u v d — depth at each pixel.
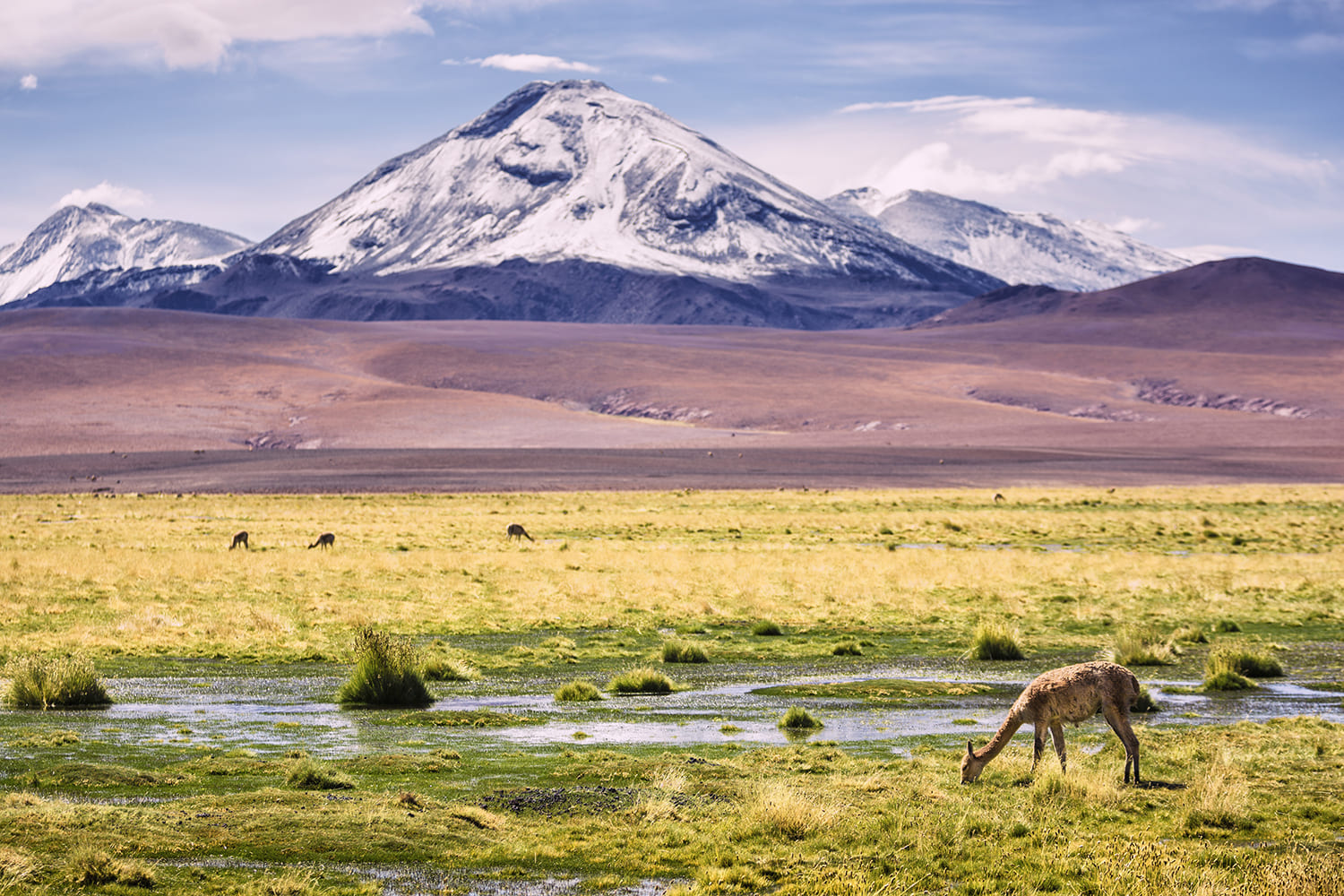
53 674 32.38
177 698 33.12
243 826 19.56
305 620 50.31
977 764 23.08
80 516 116.56
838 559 77.62
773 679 37.59
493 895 16.81
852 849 19.02
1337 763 24.56
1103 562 75.94
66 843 18.34
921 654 43.38
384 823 19.75
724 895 16.91
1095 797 21.66
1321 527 108.19
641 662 41.12
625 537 99.69
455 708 32.22
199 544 87.25
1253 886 16.70
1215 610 55.28
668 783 22.39
